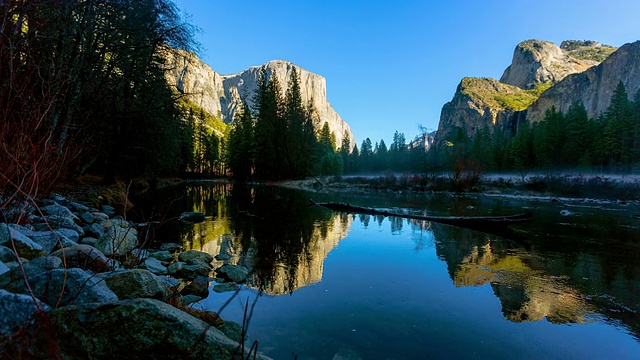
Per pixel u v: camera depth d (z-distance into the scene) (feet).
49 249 13.01
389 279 18.10
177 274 17.10
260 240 27.53
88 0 33.30
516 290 16.55
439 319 13.11
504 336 11.77
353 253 24.14
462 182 105.19
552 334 12.00
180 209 46.06
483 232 34.06
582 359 10.44
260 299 14.74
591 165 171.94
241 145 174.29
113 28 38.96
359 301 14.79
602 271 19.97
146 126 51.29
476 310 14.05
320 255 23.17
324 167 176.35
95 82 37.68
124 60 42.24
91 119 35.32
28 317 5.57
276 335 11.32
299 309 13.75
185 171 190.80
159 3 42.14
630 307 14.42
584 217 45.73
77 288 7.45
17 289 7.14
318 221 39.75
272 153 159.74
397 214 45.75
